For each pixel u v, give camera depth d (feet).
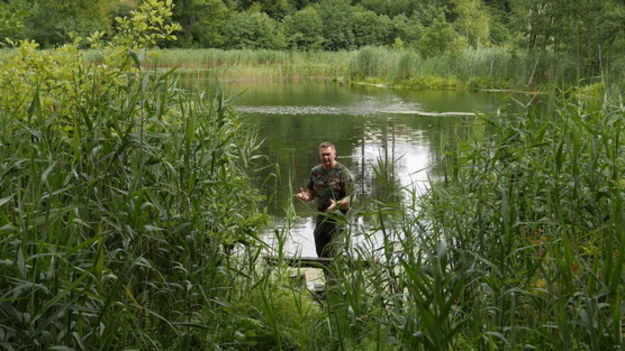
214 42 238.07
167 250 13.56
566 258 10.89
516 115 17.11
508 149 15.92
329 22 261.03
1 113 13.74
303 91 113.29
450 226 15.17
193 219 14.16
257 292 16.22
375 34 264.72
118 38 17.94
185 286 13.35
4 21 24.41
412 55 136.98
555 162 14.42
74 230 11.42
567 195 14.42
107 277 11.63
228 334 13.96
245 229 16.34
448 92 111.86
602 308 12.06
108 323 11.60
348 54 173.58
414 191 17.35
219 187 16.61
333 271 15.72
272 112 77.36
